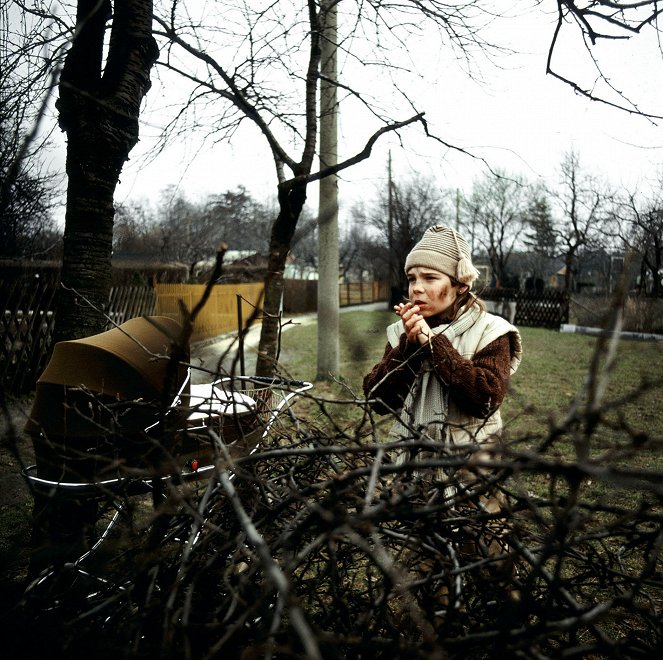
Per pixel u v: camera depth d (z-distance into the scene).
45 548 1.37
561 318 21.78
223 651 1.20
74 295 2.79
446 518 1.32
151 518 1.16
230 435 2.18
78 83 2.66
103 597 1.46
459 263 2.05
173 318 2.27
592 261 31.42
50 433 2.08
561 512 1.03
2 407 1.41
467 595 1.30
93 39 2.63
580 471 0.90
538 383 8.64
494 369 1.89
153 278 14.38
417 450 1.34
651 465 4.18
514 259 50.62
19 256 7.21
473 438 1.35
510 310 23.06
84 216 2.79
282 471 1.70
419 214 30.66
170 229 22.98
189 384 2.18
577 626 0.98
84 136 2.72
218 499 1.46
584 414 0.90
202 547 1.30
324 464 1.57
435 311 2.06
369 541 1.40
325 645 1.09
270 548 1.10
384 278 46.12
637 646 1.12
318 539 0.95
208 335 17.11
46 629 1.21
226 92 3.61
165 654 1.04
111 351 2.13
